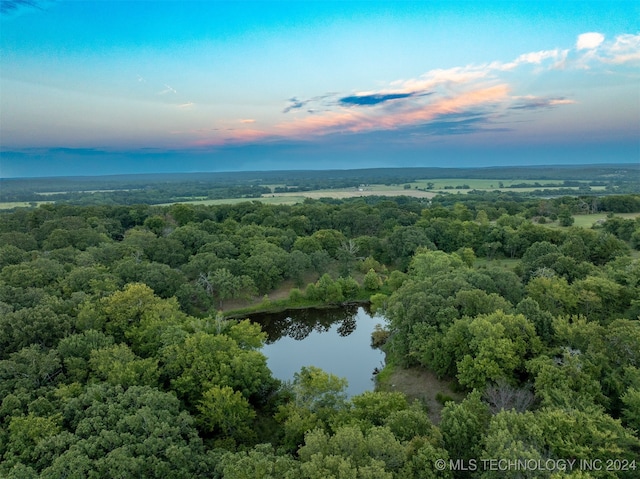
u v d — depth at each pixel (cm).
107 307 5325
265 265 8450
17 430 3219
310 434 2934
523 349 4400
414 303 5484
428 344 4875
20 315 4628
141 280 7006
